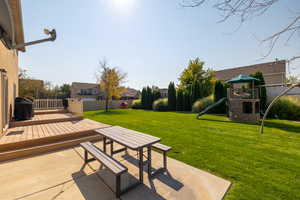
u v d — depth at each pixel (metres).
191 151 3.59
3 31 3.79
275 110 9.70
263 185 2.15
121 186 2.11
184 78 20.50
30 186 2.11
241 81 9.22
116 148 3.85
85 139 4.30
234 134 5.30
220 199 1.85
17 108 5.57
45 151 3.56
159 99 18.80
